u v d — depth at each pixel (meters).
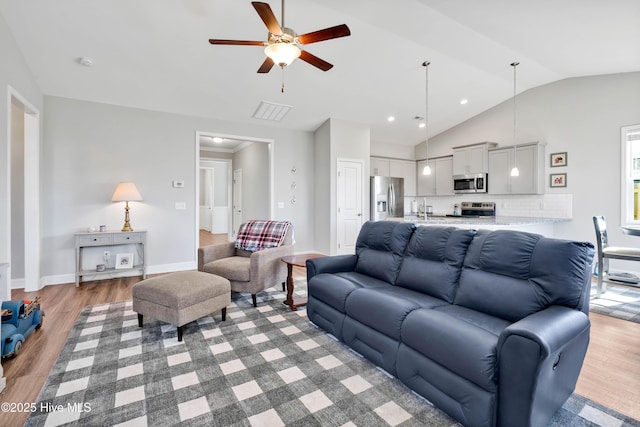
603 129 4.61
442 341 1.57
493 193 5.71
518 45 3.73
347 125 5.75
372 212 6.22
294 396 1.75
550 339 1.29
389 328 1.89
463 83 4.91
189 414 1.60
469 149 6.07
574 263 1.68
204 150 8.08
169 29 3.18
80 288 3.86
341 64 4.08
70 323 2.76
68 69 3.62
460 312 1.90
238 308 3.17
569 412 1.60
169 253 4.76
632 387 1.82
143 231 4.27
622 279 3.65
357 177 5.89
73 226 4.14
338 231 5.66
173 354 2.21
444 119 6.27
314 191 6.06
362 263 2.86
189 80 4.05
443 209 6.98
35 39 3.16
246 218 7.51
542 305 1.70
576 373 1.65
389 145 7.26
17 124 3.91
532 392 1.27
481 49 3.89
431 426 1.51
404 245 2.62
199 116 4.97
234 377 1.93
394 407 1.65
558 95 5.05
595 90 4.68
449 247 2.26
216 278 2.81
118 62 3.60
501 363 1.37
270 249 3.36
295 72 4.14
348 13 3.14
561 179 5.03
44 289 3.80
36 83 3.73
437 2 2.91
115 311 3.07
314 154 6.07
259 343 2.39
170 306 2.41
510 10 2.94
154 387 1.82
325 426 1.51
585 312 1.69
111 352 2.23
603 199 4.61
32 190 3.72
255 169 6.94
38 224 3.75
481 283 1.97
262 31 3.27
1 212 2.80
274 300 3.42
